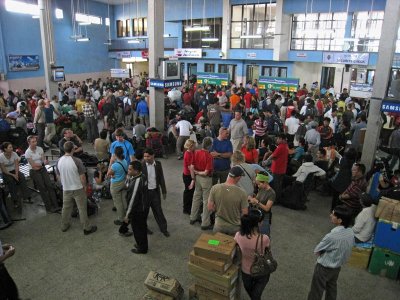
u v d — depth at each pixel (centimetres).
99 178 673
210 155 550
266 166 676
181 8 2044
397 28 576
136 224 470
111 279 432
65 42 2183
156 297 374
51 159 880
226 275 328
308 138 788
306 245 513
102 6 2433
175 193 699
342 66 1761
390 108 588
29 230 552
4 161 594
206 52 1967
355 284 428
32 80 1941
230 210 394
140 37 2361
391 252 433
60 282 425
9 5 1212
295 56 1680
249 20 1833
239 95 1309
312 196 702
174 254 486
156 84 980
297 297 401
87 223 538
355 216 521
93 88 1698
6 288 323
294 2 1600
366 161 642
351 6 1451
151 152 504
